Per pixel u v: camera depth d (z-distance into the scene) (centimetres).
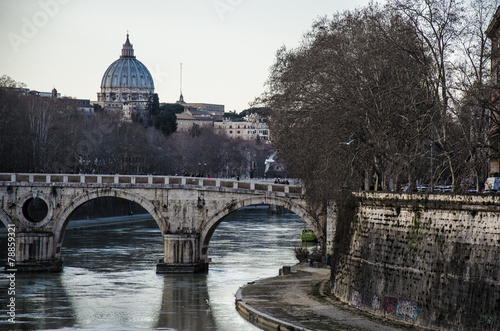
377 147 8300
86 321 8294
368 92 8869
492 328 5897
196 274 11500
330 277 8975
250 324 7862
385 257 7381
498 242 5991
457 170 7531
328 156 9194
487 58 7862
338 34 9894
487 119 7650
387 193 7425
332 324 7138
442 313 6450
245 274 11419
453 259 6419
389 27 8900
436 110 7700
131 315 8588
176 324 8044
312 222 11331
